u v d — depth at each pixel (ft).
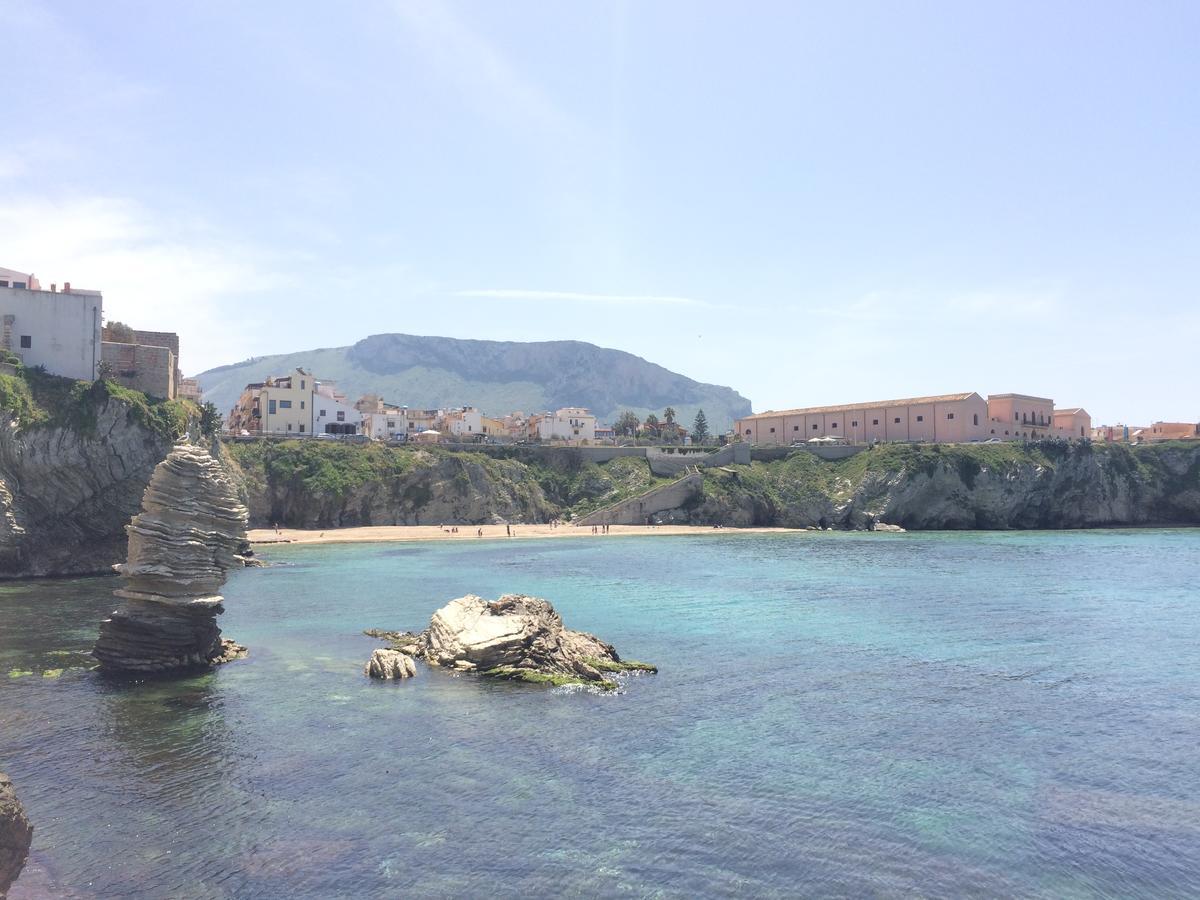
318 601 212.64
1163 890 69.62
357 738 104.63
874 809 84.84
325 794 86.74
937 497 510.17
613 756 99.30
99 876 69.46
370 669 136.98
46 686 127.24
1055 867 73.36
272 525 420.77
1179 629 181.06
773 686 132.36
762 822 81.46
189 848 74.54
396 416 602.85
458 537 409.08
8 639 158.20
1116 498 547.08
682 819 81.87
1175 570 289.74
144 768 93.45
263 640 164.55
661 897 67.56
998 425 585.63
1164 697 126.93
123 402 276.41
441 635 150.20
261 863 72.08
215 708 116.98
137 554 140.26
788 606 210.38
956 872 72.23
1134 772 95.66
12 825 55.57
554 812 83.10
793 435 650.43
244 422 582.76
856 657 153.07
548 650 143.54
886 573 280.31
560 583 251.19
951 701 124.16
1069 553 351.67
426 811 82.94
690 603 214.69
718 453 547.49
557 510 504.84
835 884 69.97
